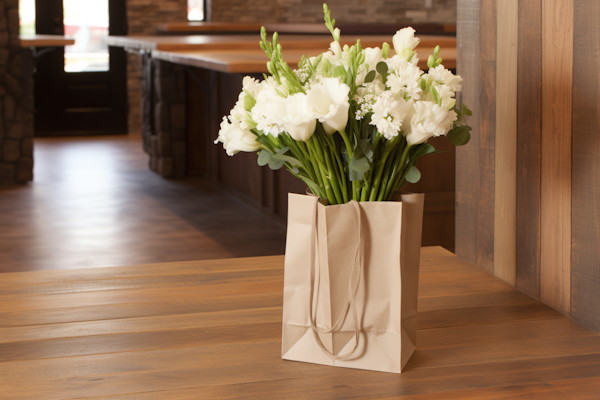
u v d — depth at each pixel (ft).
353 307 3.23
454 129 3.19
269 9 26.71
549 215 4.07
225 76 15.70
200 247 11.84
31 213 14.20
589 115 3.64
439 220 10.91
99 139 25.13
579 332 3.74
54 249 11.61
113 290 4.42
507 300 4.24
